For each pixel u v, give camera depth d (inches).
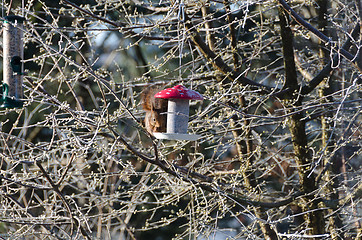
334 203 400.2
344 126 465.7
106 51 729.6
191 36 371.6
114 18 601.0
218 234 590.2
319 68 490.6
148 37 390.0
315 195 385.4
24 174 363.6
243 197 410.9
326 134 462.9
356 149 458.9
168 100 333.7
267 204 400.8
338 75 502.9
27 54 658.8
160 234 774.5
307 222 413.1
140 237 768.3
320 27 474.9
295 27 450.9
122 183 642.8
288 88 401.4
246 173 456.1
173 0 360.8
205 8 448.5
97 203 439.2
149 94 345.4
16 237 379.6
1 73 690.8
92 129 388.2
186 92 322.3
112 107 685.3
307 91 401.7
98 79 311.4
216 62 407.2
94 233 542.6
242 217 695.7
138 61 741.9
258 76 642.2
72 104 692.1
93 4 629.0
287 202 404.8
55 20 360.2
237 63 417.4
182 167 412.5
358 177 407.5
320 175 411.2
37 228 476.7
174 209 761.6
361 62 357.4
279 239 362.9
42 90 386.6
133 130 590.2
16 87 354.3
